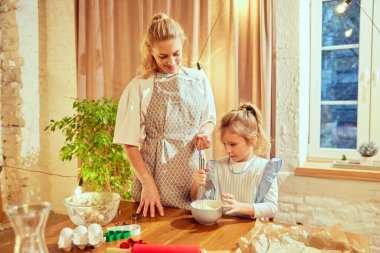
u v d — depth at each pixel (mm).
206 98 1615
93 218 1116
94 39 2979
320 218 2375
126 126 1477
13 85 3318
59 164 3508
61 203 3543
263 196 1457
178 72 1530
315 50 2590
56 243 1033
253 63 2406
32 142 3418
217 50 2570
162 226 1170
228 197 1311
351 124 2562
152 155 1512
